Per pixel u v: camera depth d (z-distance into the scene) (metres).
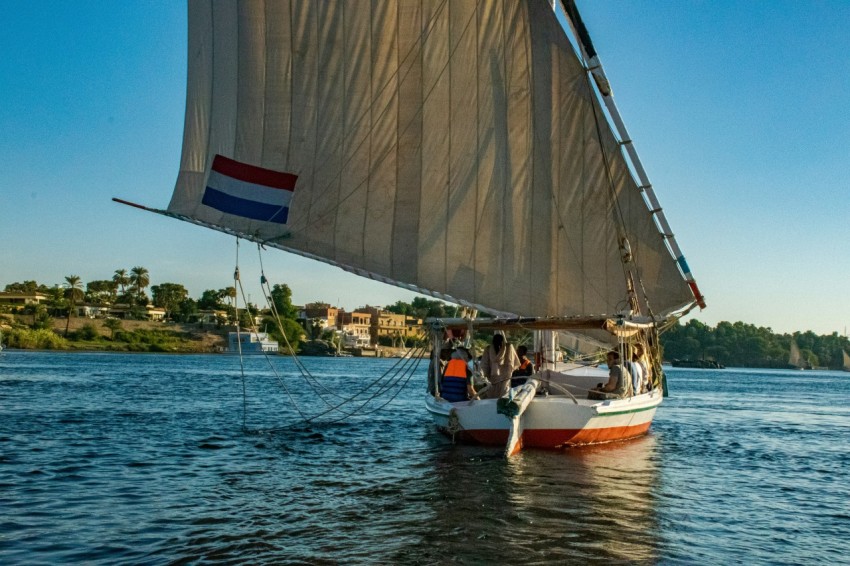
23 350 128.50
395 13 16.66
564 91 16.94
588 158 17.30
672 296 18.62
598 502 12.14
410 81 16.78
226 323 166.50
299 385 48.78
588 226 17.59
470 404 15.98
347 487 12.85
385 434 20.36
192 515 10.80
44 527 10.05
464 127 16.95
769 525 11.31
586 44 16.41
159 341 156.25
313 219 16.52
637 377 18.00
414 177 16.86
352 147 16.66
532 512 11.27
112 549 9.12
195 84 16.52
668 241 18.08
